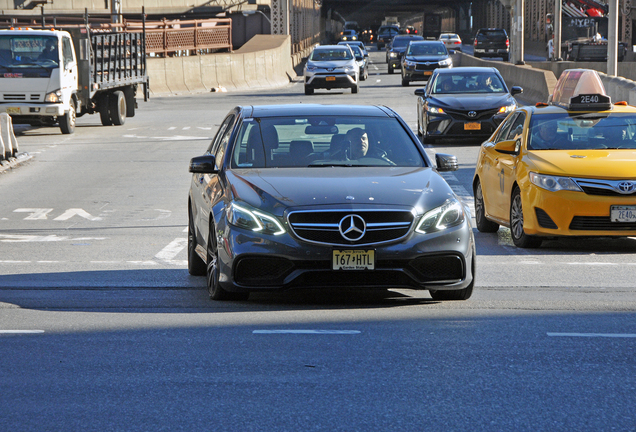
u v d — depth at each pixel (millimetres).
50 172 56844
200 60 142625
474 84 68250
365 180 22797
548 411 14328
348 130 25422
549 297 23922
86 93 80125
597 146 33031
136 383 16031
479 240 34844
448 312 21922
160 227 37844
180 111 103062
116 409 14617
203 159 24578
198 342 18984
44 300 23828
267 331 19906
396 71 185500
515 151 33188
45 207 43719
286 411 14422
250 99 119375
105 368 17031
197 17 197250
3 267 29359
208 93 140500
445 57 133875
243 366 17062
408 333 19641
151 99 126438
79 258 30984
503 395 15164
